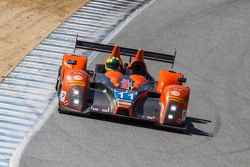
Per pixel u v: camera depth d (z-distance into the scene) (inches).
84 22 3228.3
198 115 2357.3
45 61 2659.9
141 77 2244.1
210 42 3262.8
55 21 3179.1
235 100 2586.1
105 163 1836.9
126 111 2025.1
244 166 1973.4
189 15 3592.5
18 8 3309.5
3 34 2910.9
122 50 2343.8
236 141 2165.4
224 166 1943.9
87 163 1823.3
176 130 2134.6
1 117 2068.2
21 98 2246.6
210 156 1999.3
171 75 2239.2
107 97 2095.2
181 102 2063.2
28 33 2962.6
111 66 2261.3
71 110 2042.3
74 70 2111.2
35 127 2022.6
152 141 2018.9
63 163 1806.1
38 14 3250.5
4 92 2276.1
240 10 3789.4
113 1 3602.4
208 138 2142.0
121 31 3206.2
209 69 2915.8
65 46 2876.5
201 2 3838.6
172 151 1978.3
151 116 2070.6
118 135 2020.2
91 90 2129.7
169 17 3513.8
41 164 1784.0
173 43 3171.8
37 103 2223.2
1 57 2628.0
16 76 2444.6
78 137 1975.9
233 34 3425.2
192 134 2146.9
